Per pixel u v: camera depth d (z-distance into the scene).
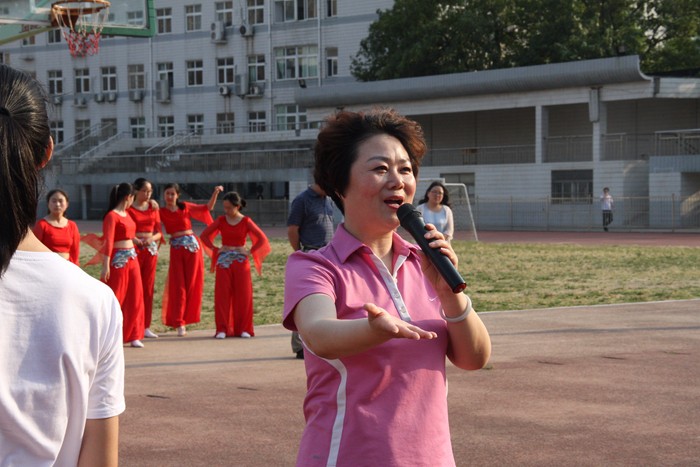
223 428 7.37
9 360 2.05
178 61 64.31
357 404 2.93
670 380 9.07
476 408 7.91
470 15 51.00
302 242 10.81
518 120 53.81
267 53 61.44
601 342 11.42
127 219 11.92
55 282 2.11
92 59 66.88
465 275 21.69
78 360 2.12
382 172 3.08
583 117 51.81
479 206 50.06
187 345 11.96
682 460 6.39
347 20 58.75
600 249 30.75
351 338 2.69
